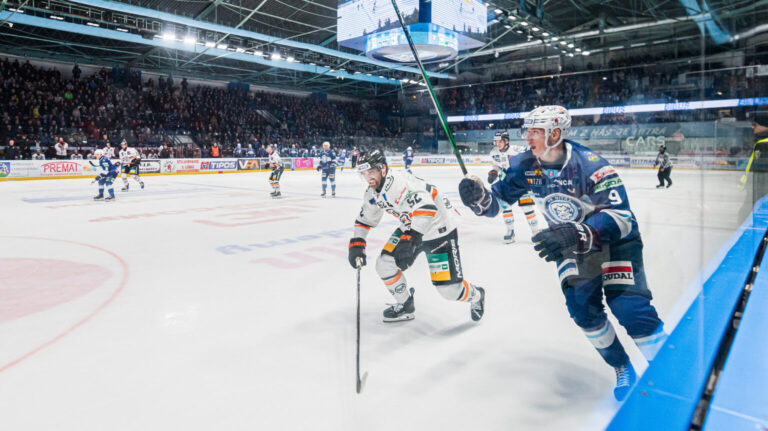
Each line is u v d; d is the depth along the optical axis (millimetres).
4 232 6781
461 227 7156
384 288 3959
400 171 2822
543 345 2639
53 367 2463
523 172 2029
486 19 20281
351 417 1920
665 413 1629
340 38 20328
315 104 37656
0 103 22781
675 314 1799
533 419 1869
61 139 20891
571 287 1881
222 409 2020
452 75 27641
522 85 23391
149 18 20453
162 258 5105
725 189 3049
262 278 4273
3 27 20984
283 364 2467
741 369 2016
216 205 10289
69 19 20141
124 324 3100
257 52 23656
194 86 32094
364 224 2959
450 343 2715
